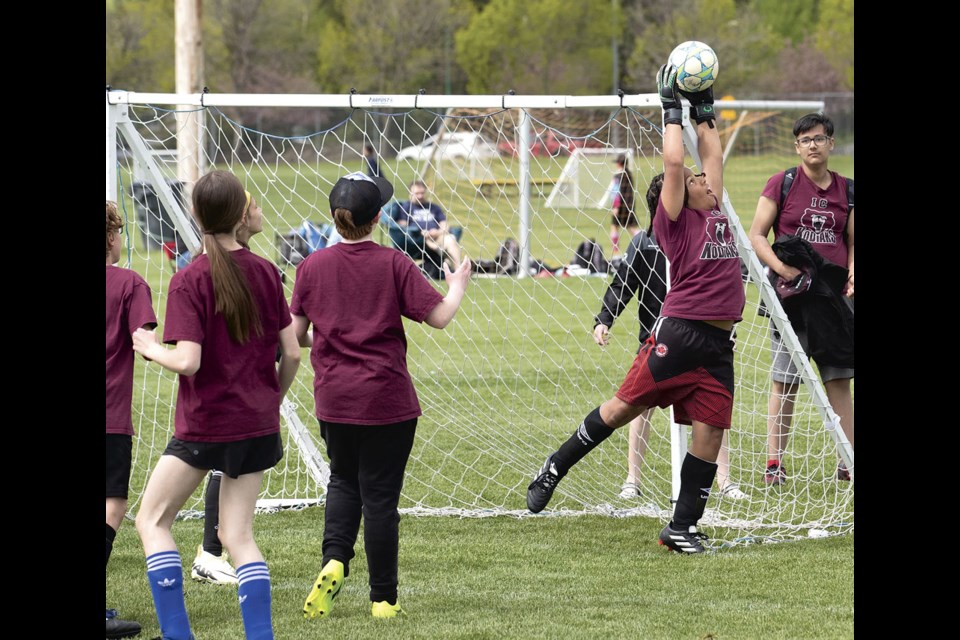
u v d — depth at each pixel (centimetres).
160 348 955
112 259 1068
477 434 2047
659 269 1546
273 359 995
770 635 1023
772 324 1648
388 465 1083
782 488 1688
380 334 1073
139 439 2008
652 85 11212
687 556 1328
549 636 1027
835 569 1258
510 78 11625
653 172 1817
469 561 1315
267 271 991
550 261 3966
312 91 10769
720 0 10875
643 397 1317
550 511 1564
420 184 2975
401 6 10994
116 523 1060
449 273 1103
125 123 1471
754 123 6638
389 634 1037
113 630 1042
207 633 1055
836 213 1617
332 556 1085
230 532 974
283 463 1844
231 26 10650
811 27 12100
